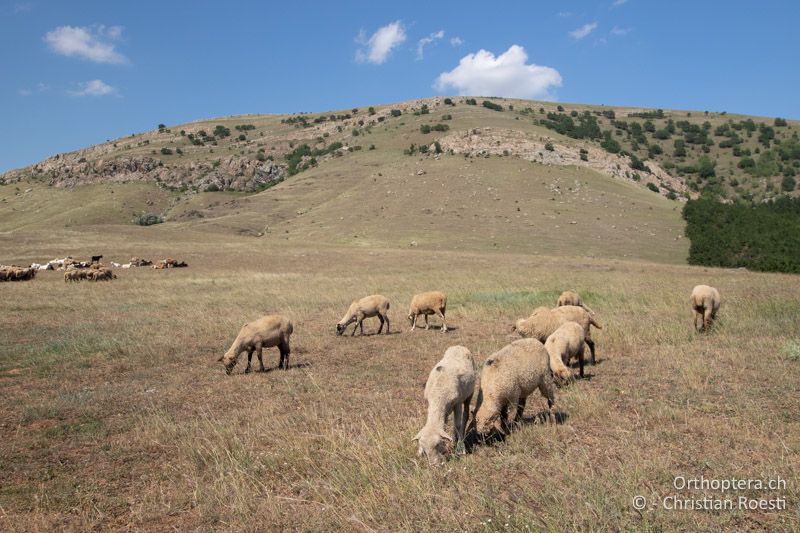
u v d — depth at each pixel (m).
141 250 49.28
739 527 4.61
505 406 7.10
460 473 5.77
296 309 20.05
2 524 5.41
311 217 84.94
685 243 65.38
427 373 10.69
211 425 7.81
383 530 4.82
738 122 191.12
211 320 17.48
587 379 9.54
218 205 106.12
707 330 13.13
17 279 31.27
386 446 6.40
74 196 138.88
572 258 47.25
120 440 7.67
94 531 5.29
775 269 42.97
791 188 123.12
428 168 105.19
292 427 7.72
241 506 5.38
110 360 12.64
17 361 12.49
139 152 168.12
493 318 17.09
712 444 6.34
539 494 5.22
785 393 8.09
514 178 95.81
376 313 15.34
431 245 62.53
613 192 92.94
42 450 7.38
